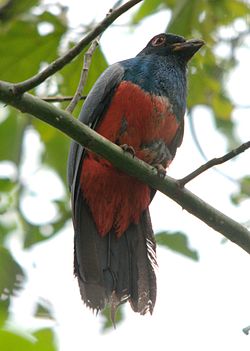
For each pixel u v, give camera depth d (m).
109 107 12.21
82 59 14.77
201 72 15.85
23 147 15.53
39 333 8.16
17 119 15.62
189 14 15.41
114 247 11.94
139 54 13.98
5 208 15.45
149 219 12.19
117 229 12.00
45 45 14.75
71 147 12.31
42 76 9.27
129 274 11.75
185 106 13.09
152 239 12.06
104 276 11.68
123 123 12.16
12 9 14.77
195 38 14.55
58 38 14.73
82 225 11.97
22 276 12.77
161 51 13.55
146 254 11.95
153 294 11.66
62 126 9.70
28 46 14.75
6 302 12.50
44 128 15.54
